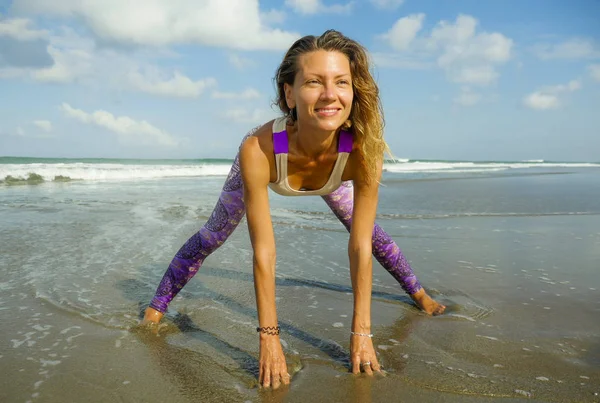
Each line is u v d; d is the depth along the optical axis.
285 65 2.46
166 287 3.35
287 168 2.65
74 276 4.38
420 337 3.10
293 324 3.32
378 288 4.15
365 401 2.34
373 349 2.72
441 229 6.97
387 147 2.70
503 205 10.15
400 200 11.23
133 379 2.55
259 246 2.60
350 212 3.48
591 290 4.05
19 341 3.00
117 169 20.31
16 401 2.32
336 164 2.67
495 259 5.11
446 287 4.14
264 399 2.36
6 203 9.41
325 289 4.13
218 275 4.54
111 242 5.85
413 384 2.49
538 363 2.71
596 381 2.50
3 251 5.31
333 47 2.36
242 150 2.61
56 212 8.25
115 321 3.36
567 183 17.67
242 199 3.20
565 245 5.85
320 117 2.38
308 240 6.13
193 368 2.69
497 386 2.46
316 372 2.63
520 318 3.41
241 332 3.21
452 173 27.52
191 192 12.23
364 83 2.49
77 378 2.55
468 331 3.19
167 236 6.27
